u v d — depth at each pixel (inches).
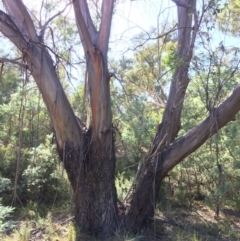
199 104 361.1
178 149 271.6
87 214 270.7
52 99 247.9
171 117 277.9
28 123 396.5
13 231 272.7
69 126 257.8
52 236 267.9
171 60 253.1
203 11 243.8
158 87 411.5
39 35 244.1
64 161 265.9
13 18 236.8
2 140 397.4
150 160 280.2
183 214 350.6
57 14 247.6
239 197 380.2
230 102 251.3
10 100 404.5
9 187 326.0
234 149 356.5
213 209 372.5
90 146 265.7
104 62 252.1
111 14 255.6
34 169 341.1
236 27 303.0
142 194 277.7
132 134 349.7
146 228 283.4
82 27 238.7
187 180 408.5
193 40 254.1
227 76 269.6
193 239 269.9
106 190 269.1
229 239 291.4
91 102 257.0
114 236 262.7
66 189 358.6
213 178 366.0
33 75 241.9
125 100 372.2
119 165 384.2
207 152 367.6
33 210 321.4
